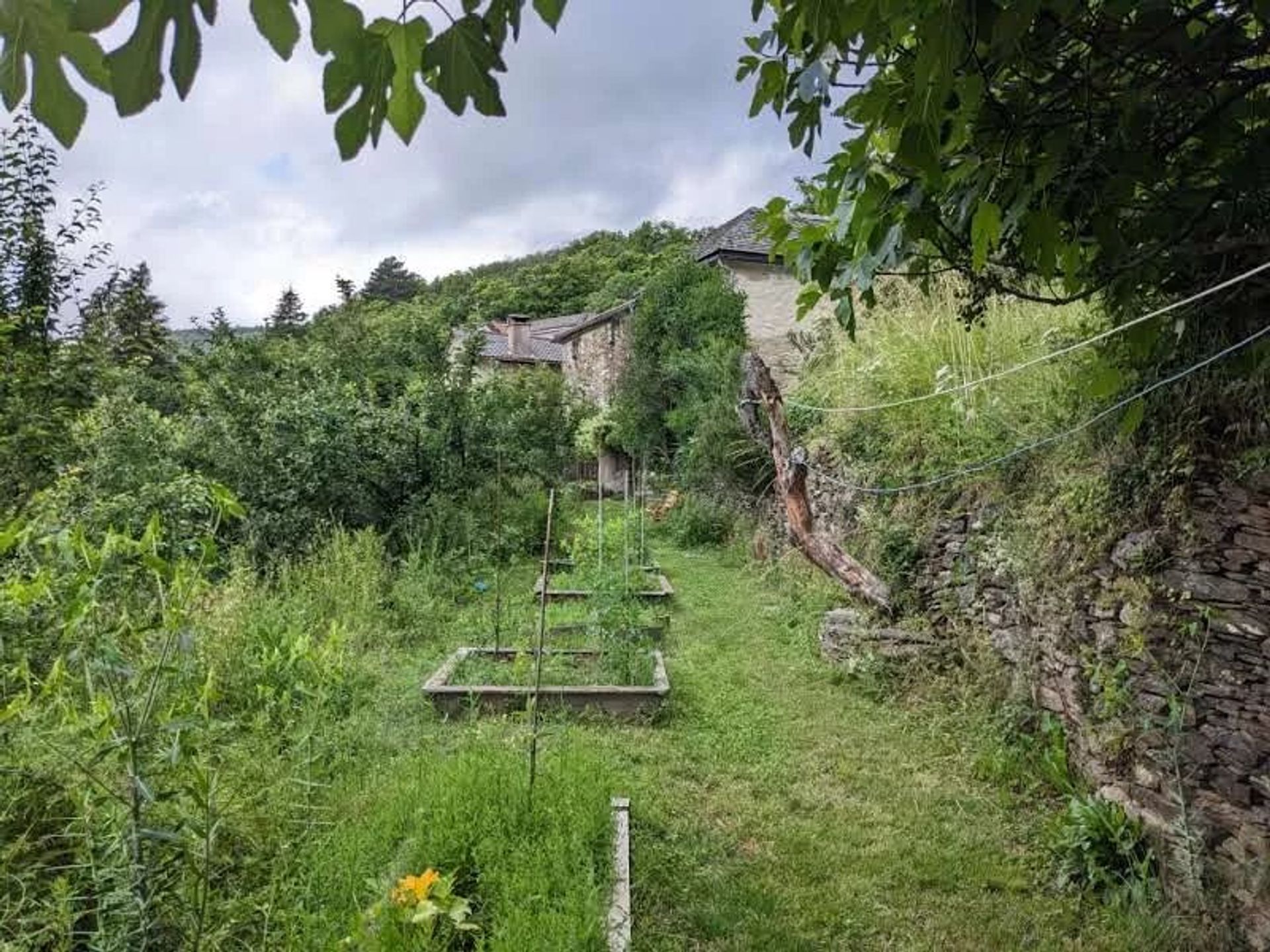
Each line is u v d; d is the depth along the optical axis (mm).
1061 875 3549
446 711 5406
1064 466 4402
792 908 3326
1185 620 3346
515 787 3572
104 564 2266
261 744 3676
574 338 26844
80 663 2447
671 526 13750
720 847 3771
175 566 2533
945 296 6895
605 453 20594
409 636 7219
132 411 7375
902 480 6637
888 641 6004
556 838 3205
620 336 20672
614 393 19219
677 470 15797
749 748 4961
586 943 2641
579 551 10148
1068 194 1997
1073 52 1987
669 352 17031
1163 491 3510
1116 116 1955
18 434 4871
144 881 2168
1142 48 1783
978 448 5488
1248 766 3025
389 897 2578
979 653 5309
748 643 7352
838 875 3588
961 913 3336
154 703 2445
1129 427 3064
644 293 18156
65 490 4801
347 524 9711
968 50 1371
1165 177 2137
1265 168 1979
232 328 12469
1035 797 4289
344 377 12180
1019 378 5273
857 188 2289
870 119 1727
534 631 7238
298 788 3449
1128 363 3342
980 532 5418
